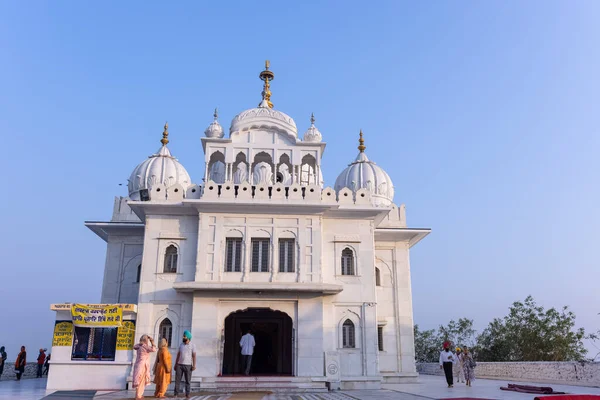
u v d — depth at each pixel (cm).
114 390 2272
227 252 2550
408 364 2916
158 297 2483
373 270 2634
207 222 2550
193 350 1728
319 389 2286
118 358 2353
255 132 3047
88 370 2319
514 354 3947
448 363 2331
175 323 2458
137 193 3481
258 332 3134
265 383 2302
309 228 2591
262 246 2570
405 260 3109
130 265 3030
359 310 2573
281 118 3045
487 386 2309
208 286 2398
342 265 2661
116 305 2414
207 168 2970
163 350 1655
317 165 3025
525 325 3981
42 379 3047
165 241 2572
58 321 2372
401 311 3016
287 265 2553
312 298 2511
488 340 4238
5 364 2923
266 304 2489
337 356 2439
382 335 2973
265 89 3544
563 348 3778
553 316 3950
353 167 3747
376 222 2855
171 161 3588
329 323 2517
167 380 1647
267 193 2608
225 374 2558
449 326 4912
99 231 3139
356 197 2723
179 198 2616
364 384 2453
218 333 2420
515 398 1606
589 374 2111
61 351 2328
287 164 3238
